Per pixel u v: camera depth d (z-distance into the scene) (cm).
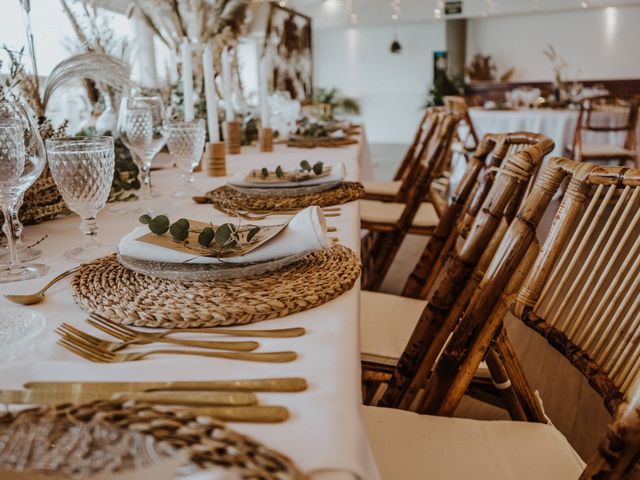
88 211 98
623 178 82
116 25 271
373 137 1323
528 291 91
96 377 57
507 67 1169
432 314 106
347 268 87
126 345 64
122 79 153
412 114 1279
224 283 80
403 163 337
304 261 89
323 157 247
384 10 1112
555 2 1016
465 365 95
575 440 171
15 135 84
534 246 89
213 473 40
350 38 1288
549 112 554
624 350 79
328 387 55
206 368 59
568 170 87
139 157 149
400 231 236
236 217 129
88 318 73
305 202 139
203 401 51
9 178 86
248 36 730
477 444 91
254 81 766
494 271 91
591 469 60
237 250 84
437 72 1208
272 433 48
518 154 100
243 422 49
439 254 168
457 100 505
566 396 196
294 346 64
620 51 1091
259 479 40
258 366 60
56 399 50
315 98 1167
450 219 166
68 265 95
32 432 43
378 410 100
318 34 1306
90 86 213
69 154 91
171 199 152
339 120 449
